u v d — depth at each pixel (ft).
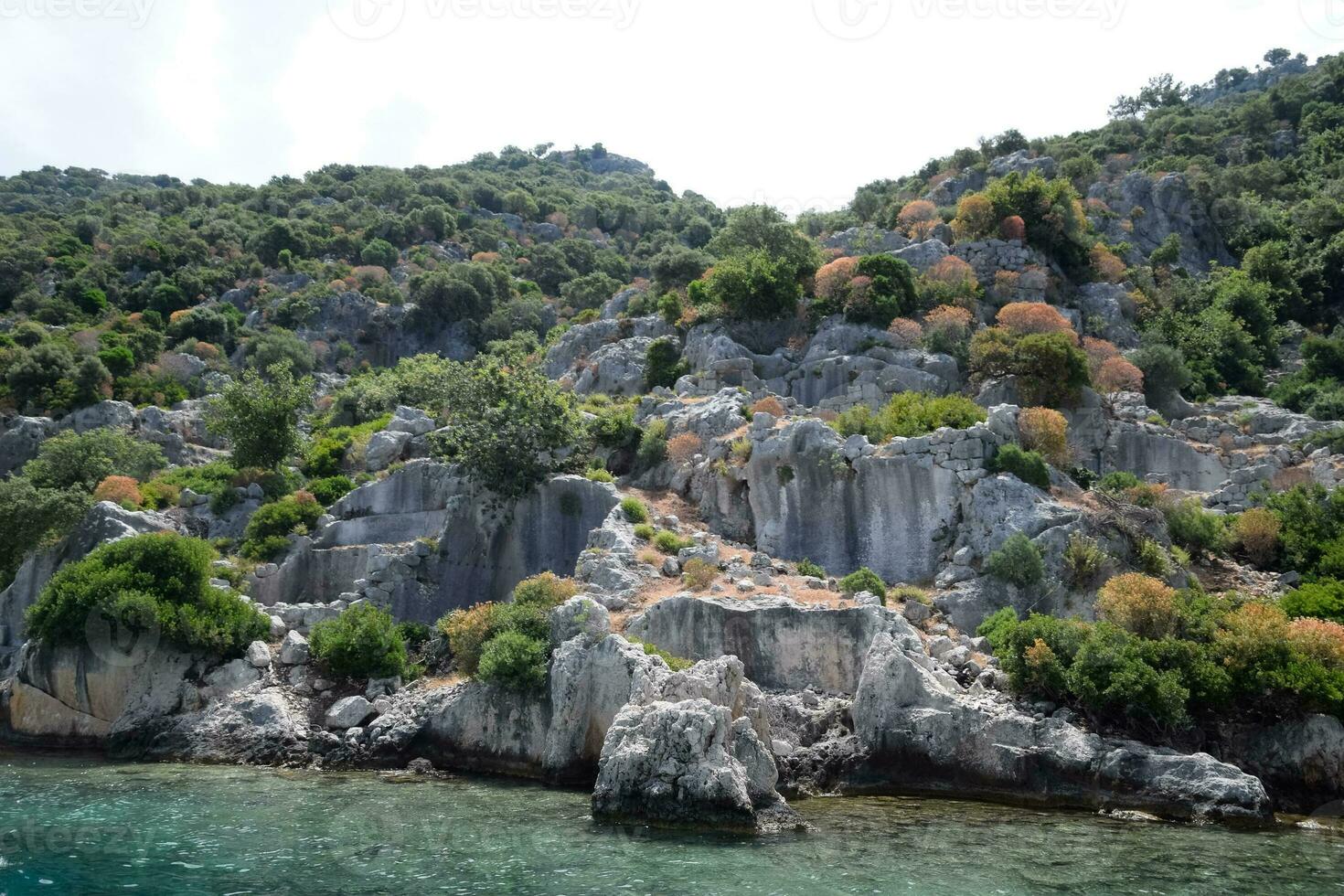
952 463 119.65
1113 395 165.99
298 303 318.24
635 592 106.01
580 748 87.97
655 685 83.61
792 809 77.05
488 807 78.13
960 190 276.21
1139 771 79.20
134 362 253.24
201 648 107.24
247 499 152.35
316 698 103.81
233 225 382.83
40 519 143.33
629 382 184.96
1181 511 123.44
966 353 164.66
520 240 437.99
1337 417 168.96
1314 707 84.64
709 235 434.71
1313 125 312.29
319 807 78.07
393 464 152.56
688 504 135.54
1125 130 341.00
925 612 106.83
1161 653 87.71
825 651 95.81
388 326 322.55
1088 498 120.47
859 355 167.32
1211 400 179.63
